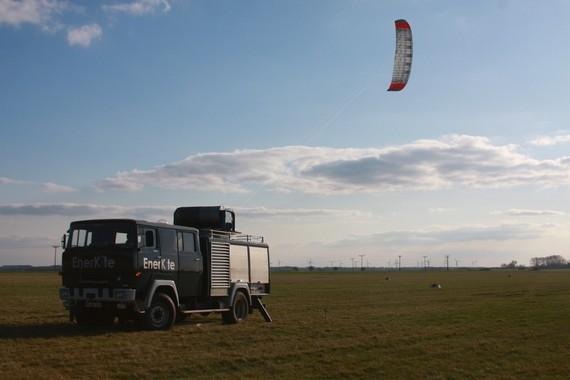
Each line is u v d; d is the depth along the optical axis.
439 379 13.36
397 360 15.20
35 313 26.56
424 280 94.69
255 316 26.58
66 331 19.33
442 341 18.34
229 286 23.03
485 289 57.59
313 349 16.41
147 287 19.34
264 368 13.97
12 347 15.79
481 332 20.56
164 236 20.17
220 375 13.12
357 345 17.19
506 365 14.98
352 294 48.59
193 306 21.67
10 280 77.81
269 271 26.05
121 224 19.17
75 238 19.64
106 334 18.39
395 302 37.62
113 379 12.48
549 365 15.05
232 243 23.48
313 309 31.48
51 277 96.25
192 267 21.27
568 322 23.73
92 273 19.12
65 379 12.32
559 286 63.66
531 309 30.25
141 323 19.50
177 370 13.43
